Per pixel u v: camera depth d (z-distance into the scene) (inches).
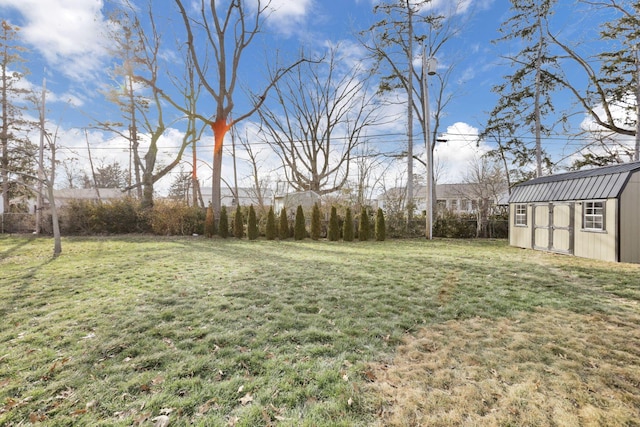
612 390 83.2
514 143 699.4
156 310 145.8
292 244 435.8
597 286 191.8
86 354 104.0
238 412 75.4
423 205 1107.3
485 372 92.4
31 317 136.9
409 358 101.6
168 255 310.8
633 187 285.1
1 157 725.3
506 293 175.6
